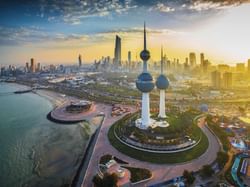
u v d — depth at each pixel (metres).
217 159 122.50
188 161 126.25
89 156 136.00
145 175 109.88
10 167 132.12
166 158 129.00
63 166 132.75
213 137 163.88
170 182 105.00
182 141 147.00
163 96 194.88
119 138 159.38
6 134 191.38
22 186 113.00
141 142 146.00
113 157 131.12
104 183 96.75
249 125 187.12
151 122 179.88
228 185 99.88
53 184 114.00
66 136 186.50
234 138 159.00
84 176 111.56
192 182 102.06
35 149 158.50
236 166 117.44
